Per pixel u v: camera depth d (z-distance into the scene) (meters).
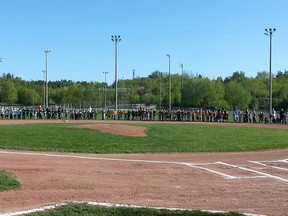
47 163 15.68
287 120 50.19
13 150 19.92
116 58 62.03
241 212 9.16
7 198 9.90
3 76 154.50
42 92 116.12
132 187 11.69
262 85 118.94
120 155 19.33
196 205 9.76
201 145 23.47
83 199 10.04
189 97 93.12
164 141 24.64
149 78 153.38
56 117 57.41
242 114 53.34
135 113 55.72
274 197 10.78
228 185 12.34
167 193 11.02
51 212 8.58
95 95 110.88
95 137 25.31
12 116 55.16
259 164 17.08
